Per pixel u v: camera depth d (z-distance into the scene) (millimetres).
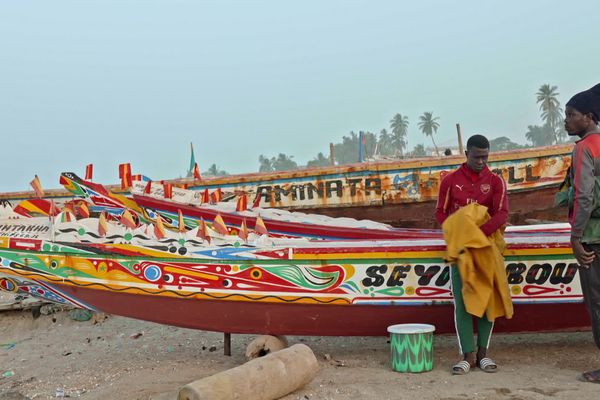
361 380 4699
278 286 5340
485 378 4574
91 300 5664
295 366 4398
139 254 5500
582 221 4266
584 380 4406
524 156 10250
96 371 5543
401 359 4844
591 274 4375
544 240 5102
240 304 5414
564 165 10172
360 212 10867
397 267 5227
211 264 5418
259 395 4102
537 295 5160
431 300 5199
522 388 4285
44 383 5289
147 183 8898
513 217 10477
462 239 4609
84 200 8133
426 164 10555
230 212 8406
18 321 7906
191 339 6691
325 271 5289
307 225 7676
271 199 11094
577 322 5242
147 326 7488
